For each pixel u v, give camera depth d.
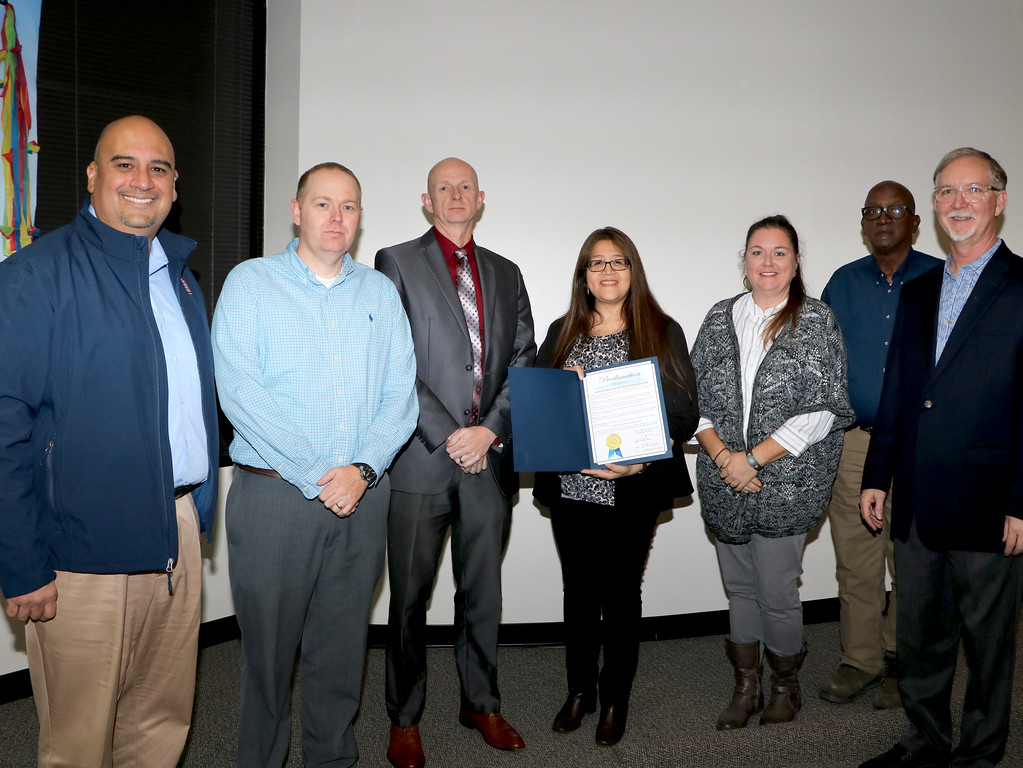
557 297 3.43
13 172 2.64
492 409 2.49
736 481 2.47
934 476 2.22
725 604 3.59
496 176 3.36
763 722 2.62
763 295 2.58
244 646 2.06
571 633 2.57
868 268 2.97
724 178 3.51
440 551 2.47
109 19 2.94
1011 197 3.82
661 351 2.44
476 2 3.32
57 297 1.74
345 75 3.28
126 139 1.85
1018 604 2.19
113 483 1.79
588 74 3.39
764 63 3.51
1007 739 2.47
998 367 2.13
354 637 2.17
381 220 3.31
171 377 1.93
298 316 2.06
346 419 2.09
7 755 2.38
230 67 3.37
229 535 2.07
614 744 2.50
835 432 2.55
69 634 1.80
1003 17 3.74
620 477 2.41
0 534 1.69
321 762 2.19
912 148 3.68
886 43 3.62
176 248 2.03
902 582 2.33
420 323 2.45
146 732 2.03
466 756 2.45
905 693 2.35
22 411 1.72
